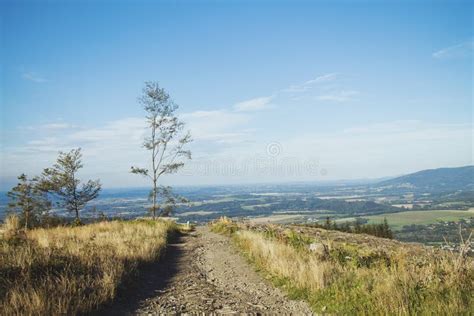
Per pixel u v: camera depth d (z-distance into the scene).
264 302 9.09
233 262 14.90
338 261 11.57
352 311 7.46
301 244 15.71
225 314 8.09
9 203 26.73
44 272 8.91
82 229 21.41
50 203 31.39
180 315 7.96
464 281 7.80
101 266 10.03
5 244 11.88
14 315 6.46
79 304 7.30
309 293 9.14
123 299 8.80
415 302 7.15
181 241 22.55
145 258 13.00
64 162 32.94
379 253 12.55
